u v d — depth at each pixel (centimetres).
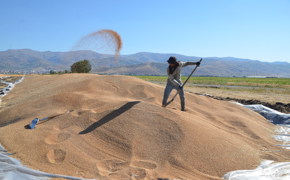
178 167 404
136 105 568
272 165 429
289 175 392
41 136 475
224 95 1708
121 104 584
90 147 444
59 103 658
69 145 441
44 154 418
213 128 550
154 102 680
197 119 576
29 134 486
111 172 379
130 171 380
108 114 543
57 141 461
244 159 441
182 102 643
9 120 639
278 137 618
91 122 520
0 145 452
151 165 402
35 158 409
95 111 564
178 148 443
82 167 388
